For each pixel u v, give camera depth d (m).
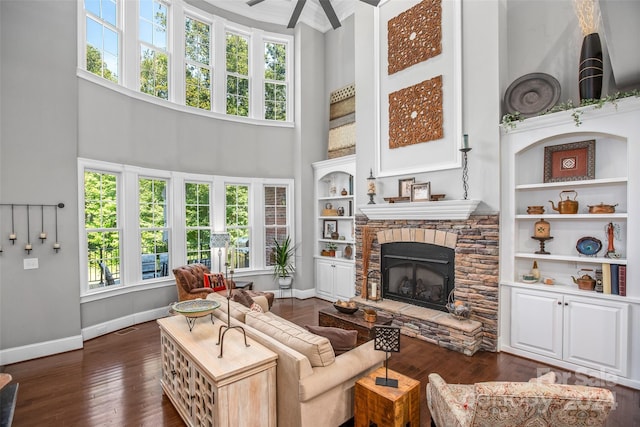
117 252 4.67
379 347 2.19
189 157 5.46
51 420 2.51
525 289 3.61
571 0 3.65
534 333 3.54
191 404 2.30
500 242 3.78
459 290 4.05
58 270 3.81
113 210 4.61
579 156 3.46
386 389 2.14
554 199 3.68
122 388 2.98
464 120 4.07
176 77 5.36
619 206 3.28
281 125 6.41
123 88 4.61
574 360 3.29
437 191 4.33
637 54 2.58
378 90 5.00
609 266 3.14
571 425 1.52
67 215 3.90
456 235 4.06
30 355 3.59
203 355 2.17
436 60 4.34
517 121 3.61
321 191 6.49
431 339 3.99
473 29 3.99
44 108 3.74
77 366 3.42
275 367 2.20
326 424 2.19
